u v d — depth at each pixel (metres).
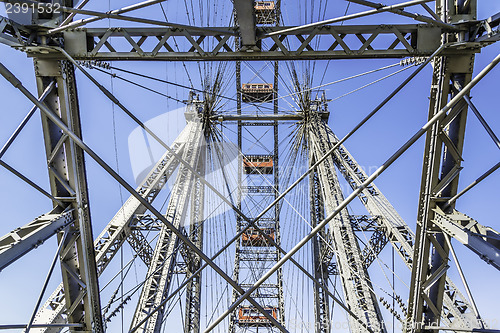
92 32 8.29
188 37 8.34
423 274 9.43
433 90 8.54
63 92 8.13
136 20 7.51
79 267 8.74
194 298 20.44
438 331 9.51
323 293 21.94
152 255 16.72
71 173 8.43
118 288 12.79
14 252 6.68
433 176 8.78
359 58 8.49
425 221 9.10
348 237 16.52
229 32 8.30
